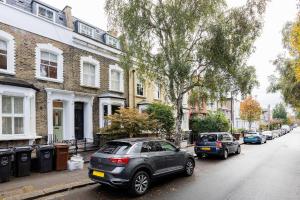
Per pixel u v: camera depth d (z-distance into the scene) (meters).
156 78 14.50
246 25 12.84
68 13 15.61
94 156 7.87
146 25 13.41
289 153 17.55
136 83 20.81
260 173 10.45
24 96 12.29
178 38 13.07
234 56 13.07
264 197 7.14
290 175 10.02
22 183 8.40
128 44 13.84
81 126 16.44
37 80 13.33
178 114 14.24
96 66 17.17
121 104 18.55
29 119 12.42
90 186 8.45
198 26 13.70
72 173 9.93
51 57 14.36
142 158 7.77
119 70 19.11
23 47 12.76
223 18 13.27
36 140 12.96
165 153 8.73
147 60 13.81
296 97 24.12
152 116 17.55
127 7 13.12
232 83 14.25
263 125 65.75
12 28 12.32
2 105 11.66
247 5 13.01
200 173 10.50
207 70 13.78
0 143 11.31
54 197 7.27
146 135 16.09
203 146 14.92
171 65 13.22
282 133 50.03
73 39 15.48
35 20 13.41
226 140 15.57
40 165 10.04
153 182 8.96
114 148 7.80
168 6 13.18
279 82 27.34
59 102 14.92
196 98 15.98
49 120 13.69
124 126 14.06
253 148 21.70
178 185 8.52
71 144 14.18
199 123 26.25
